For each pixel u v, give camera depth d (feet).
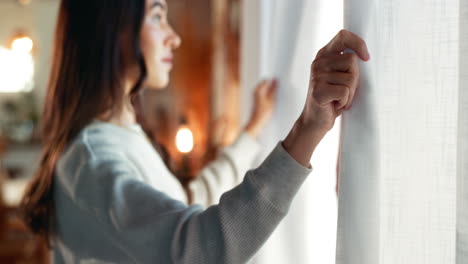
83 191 2.75
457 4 1.99
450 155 2.01
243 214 2.26
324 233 3.23
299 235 3.27
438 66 2.03
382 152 2.14
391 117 2.13
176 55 12.06
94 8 3.24
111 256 2.70
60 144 3.19
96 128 3.14
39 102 18.84
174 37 3.63
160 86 3.70
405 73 2.10
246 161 4.21
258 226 2.25
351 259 2.18
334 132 3.18
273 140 3.71
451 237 2.01
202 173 4.33
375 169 2.15
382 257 2.14
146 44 3.52
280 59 3.48
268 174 2.27
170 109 12.60
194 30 11.94
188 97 12.00
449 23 2.00
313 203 3.23
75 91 3.25
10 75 18.86
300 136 2.27
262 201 2.25
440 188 2.03
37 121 18.34
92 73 3.23
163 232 2.37
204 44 11.94
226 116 9.30
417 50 2.07
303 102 3.34
